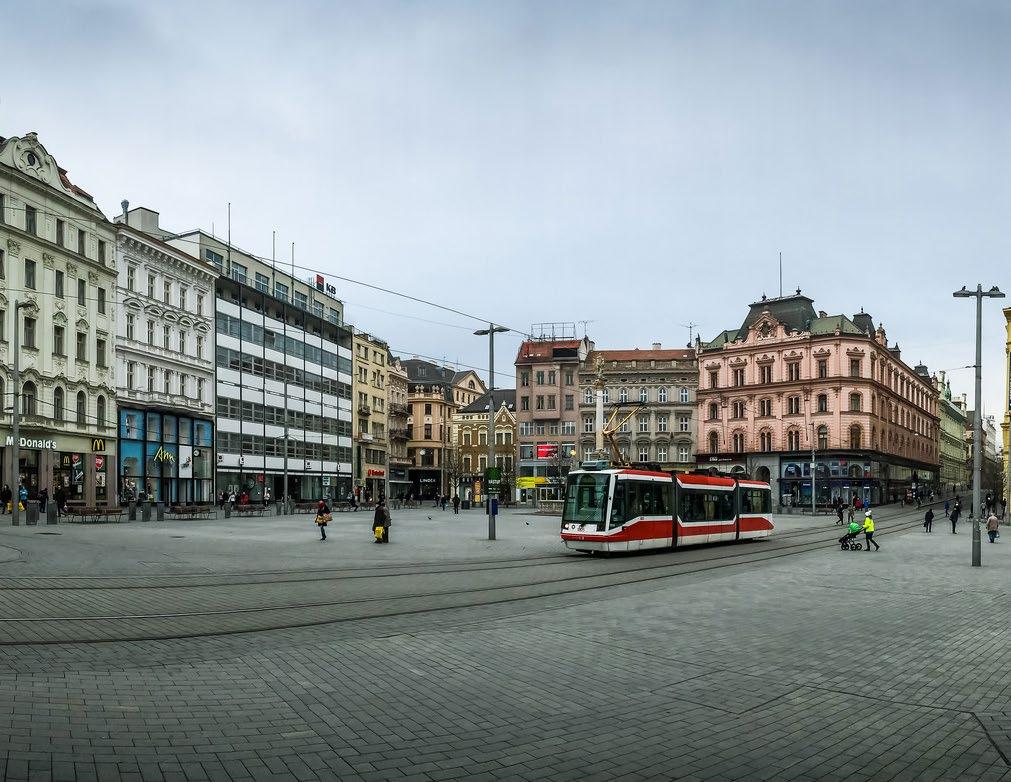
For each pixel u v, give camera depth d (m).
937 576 22.28
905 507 90.19
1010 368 67.69
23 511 44.97
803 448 91.19
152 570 19.83
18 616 12.91
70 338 52.72
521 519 53.06
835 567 24.62
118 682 9.02
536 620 13.84
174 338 63.00
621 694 9.11
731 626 13.45
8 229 47.97
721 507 34.56
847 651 11.57
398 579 19.55
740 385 96.12
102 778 6.18
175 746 6.97
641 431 99.69
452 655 10.93
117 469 56.50
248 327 72.50
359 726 7.72
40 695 8.30
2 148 48.25
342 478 89.12
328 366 86.62
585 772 6.75
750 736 7.75
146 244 59.78
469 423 120.69
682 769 6.87
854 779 6.72
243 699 8.52
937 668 10.61
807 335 91.38
